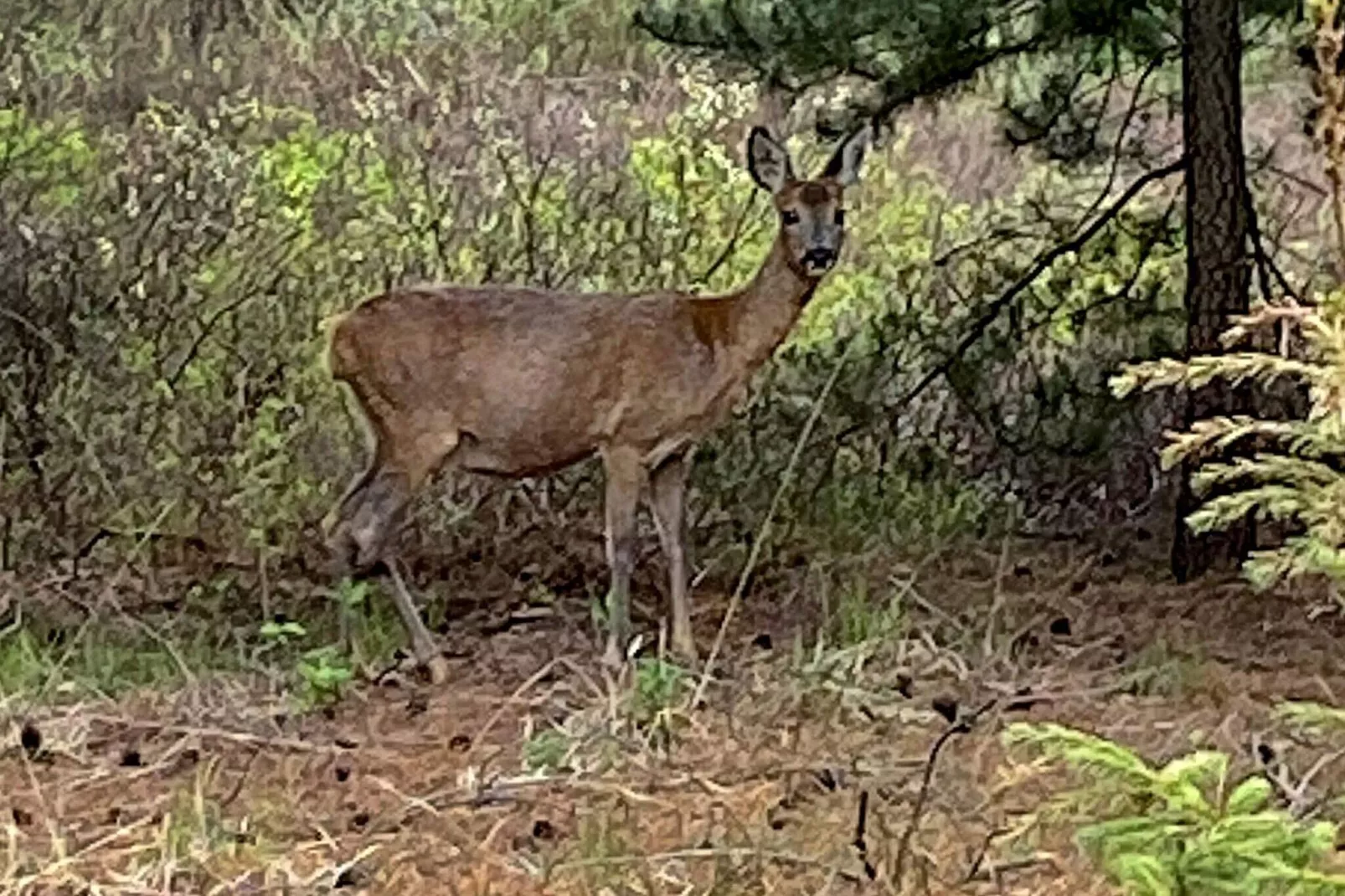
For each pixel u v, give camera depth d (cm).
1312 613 704
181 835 845
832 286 1647
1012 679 1065
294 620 1180
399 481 1114
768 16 1183
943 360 1377
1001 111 1335
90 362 1371
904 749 954
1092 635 1141
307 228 1593
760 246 1644
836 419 1359
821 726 986
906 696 1033
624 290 1521
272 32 2116
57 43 2000
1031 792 877
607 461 1121
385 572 1109
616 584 1110
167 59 1984
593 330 1113
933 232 1741
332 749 966
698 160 1662
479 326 1112
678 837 845
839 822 852
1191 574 1248
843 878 792
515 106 1925
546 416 1112
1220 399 1216
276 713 1019
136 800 903
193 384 1392
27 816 877
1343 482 499
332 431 1381
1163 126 1872
